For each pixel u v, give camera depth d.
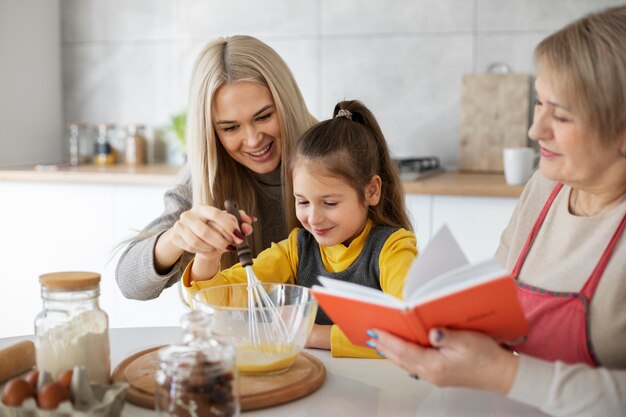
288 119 1.66
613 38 0.99
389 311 0.96
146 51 3.34
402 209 1.63
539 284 1.19
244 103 1.61
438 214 2.57
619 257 1.10
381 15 3.06
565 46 1.01
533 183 1.32
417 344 1.00
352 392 1.15
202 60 1.65
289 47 3.17
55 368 1.07
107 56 3.39
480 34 2.97
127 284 1.58
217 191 1.72
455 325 0.98
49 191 2.91
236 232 1.34
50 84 3.38
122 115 3.40
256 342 1.15
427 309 0.93
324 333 1.35
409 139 3.10
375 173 1.52
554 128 1.05
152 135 3.38
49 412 0.92
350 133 1.48
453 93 3.02
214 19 3.24
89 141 3.45
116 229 2.85
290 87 1.67
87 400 0.95
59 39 3.42
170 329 1.47
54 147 3.43
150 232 1.69
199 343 0.94
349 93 3.13
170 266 1.56
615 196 1.13
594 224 1.15
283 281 1.57
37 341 1.08
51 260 2.94
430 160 2.92
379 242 1.48
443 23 3.00
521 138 2.88
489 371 0.97
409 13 3.03
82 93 3.44
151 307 2.86
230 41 1.67
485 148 2.93
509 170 2.52
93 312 1.10
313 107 3.18
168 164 3.32
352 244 1.50
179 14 3.28
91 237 2.88
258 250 1.78
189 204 1.79
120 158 3.41
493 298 0.92
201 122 1.65
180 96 3.32
